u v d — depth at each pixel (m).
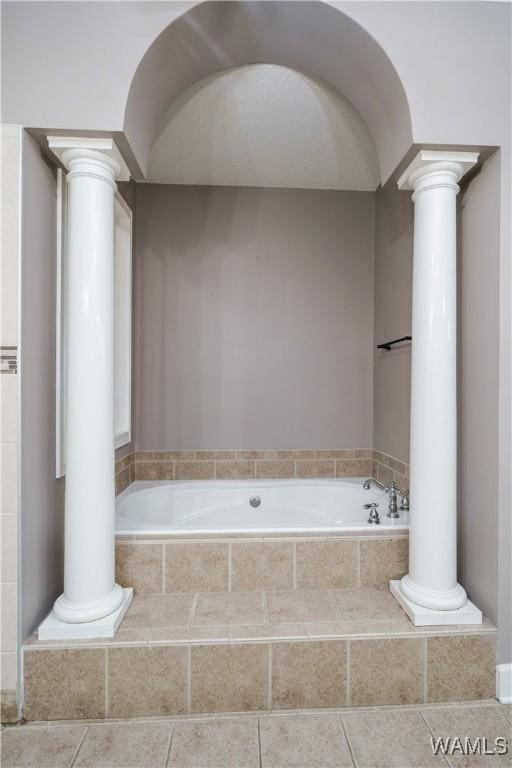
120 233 2.54
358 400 2.90
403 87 1.54
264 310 2.86
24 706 1.46
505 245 1.57
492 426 1.60
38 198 1.58
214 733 1.40
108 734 1.39
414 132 1.54
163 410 2.80
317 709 1.50
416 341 1.67
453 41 1.55
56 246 1.72
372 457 2.89
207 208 2.83
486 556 1.63
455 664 1.54
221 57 1.74
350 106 2.05
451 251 1.62
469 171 1.72
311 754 1.31
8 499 1.47
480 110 1.56
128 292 2.58
